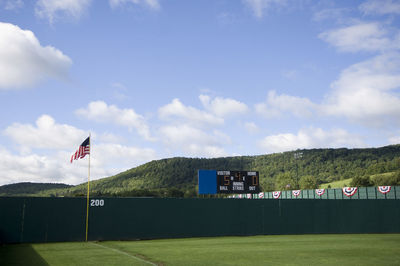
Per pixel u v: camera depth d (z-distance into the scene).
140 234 27.25
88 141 26.98
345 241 25.66
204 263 15.20
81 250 20.02
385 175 115.62
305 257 17.25
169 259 16.39
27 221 24.36
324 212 32.94
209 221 29.55
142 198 27.75
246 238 28.25
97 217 26.27
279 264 15.02
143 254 18.22
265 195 77.44
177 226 28.47
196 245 22.86
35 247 21.73
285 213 31.89
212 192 46.03
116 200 26.97
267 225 31.22
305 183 137.88
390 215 34.34
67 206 25.56
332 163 198.62
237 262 15.55
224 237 29.14
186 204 29.02
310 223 32.44
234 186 47.00
